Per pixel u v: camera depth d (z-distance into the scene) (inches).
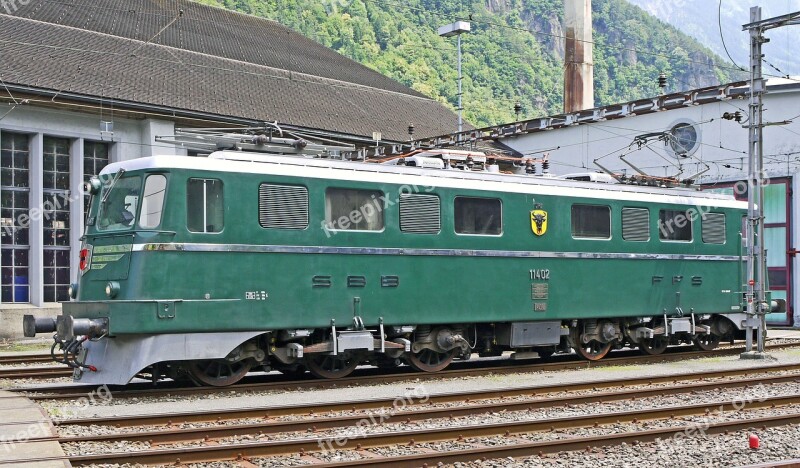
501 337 653.9
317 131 1155.3
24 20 1068.5
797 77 1206.9
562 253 667.4
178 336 503.8
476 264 622.5
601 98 3494.1
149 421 396.8
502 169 732.7
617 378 556.1
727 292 780.0
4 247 920.9
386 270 581.0
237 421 408.2
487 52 3218.5
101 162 999.0
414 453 343.9
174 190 507.8
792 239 1125.7
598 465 326.0
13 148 930.1
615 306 697.0
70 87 937.5
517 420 408.5
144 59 1127.0
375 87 1515.7
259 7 2472.9
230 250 521.0
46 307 939.3
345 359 587.2
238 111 1097.4
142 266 497.7
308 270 549.3
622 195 708.0
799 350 807.7
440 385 557.0
